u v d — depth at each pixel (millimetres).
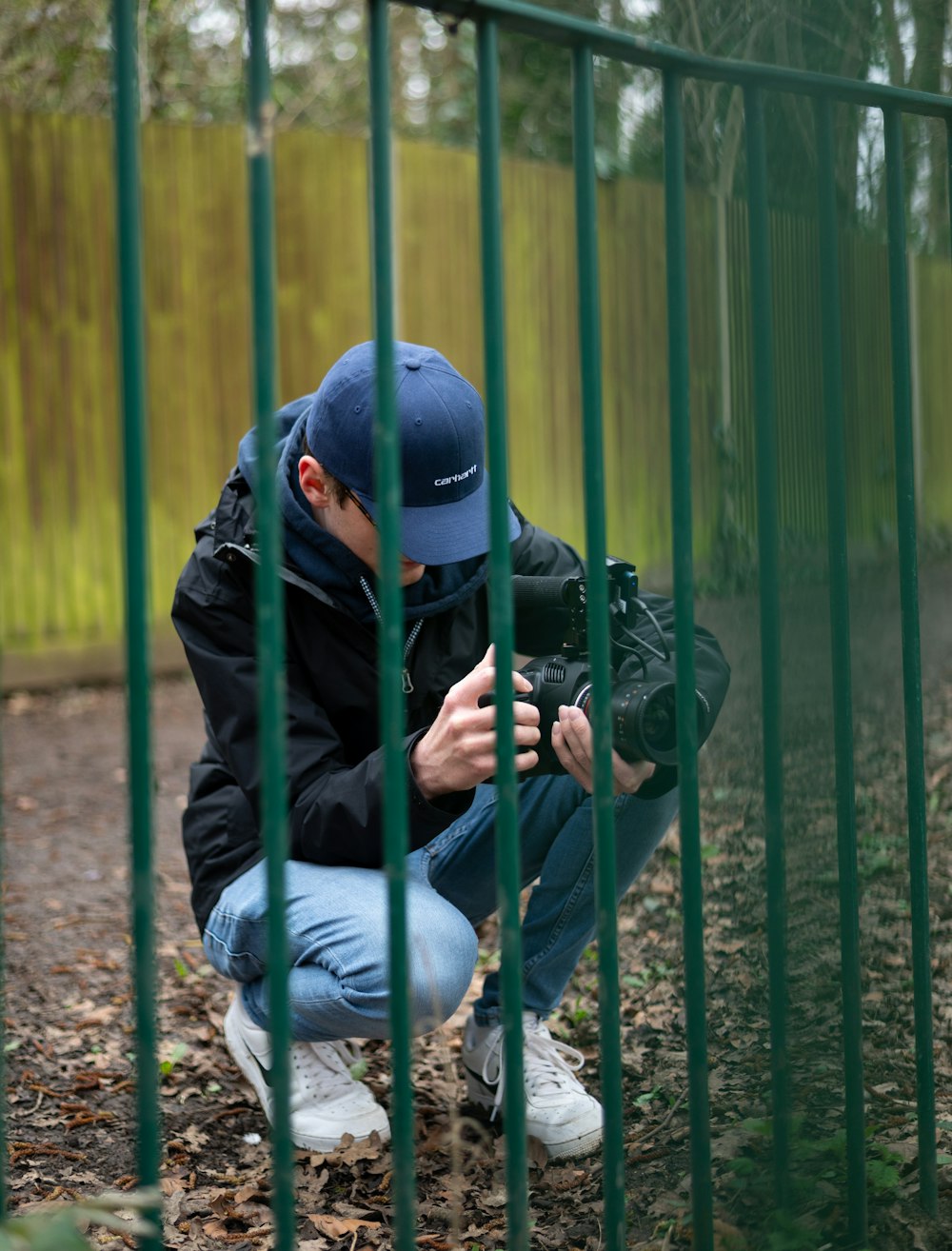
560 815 2373
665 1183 2059
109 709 6691
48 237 6723
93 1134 2471
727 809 3109
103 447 6977
